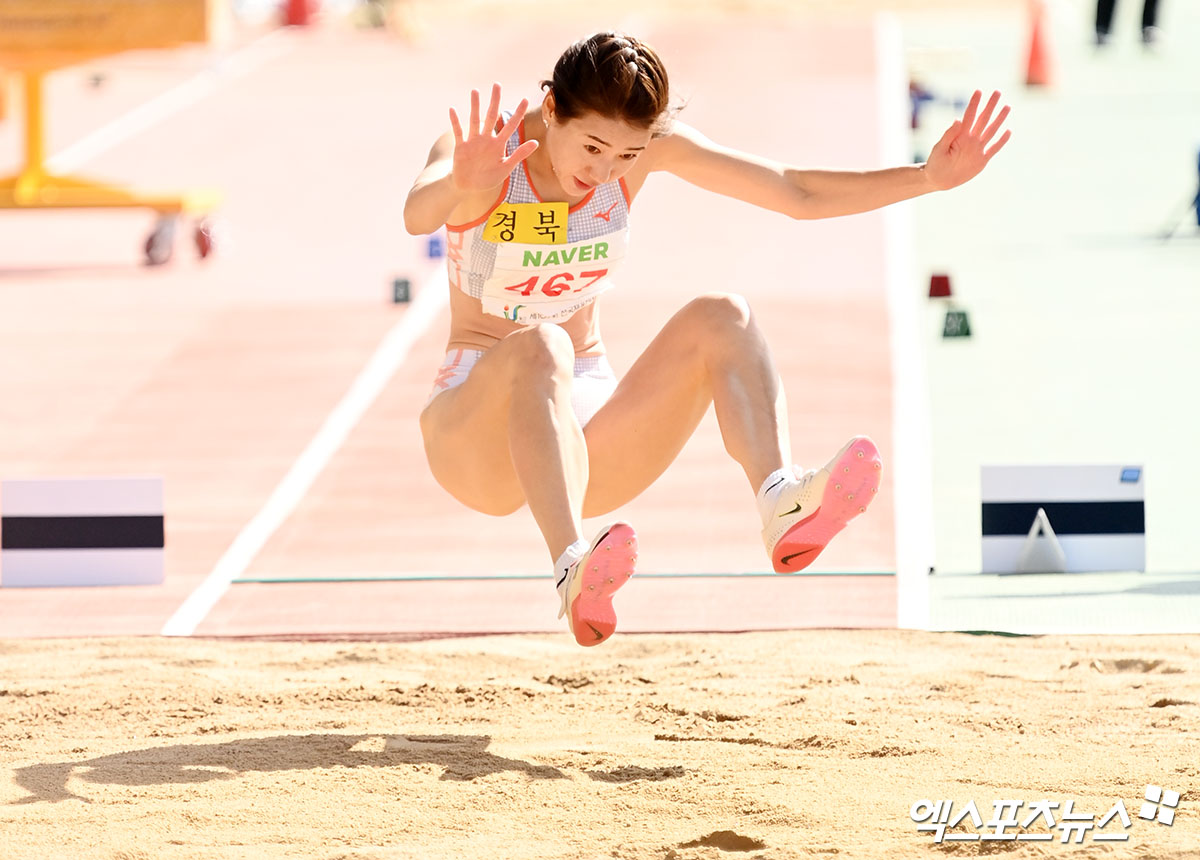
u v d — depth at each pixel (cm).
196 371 3512
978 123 1380
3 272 4606
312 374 3453
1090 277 3856
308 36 8556
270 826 1187
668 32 8031
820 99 6097
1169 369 3131
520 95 6638
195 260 4666
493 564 2264
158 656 1830
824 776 1275
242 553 2333
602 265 1423
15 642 1895
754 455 1299
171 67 7719
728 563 2209
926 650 1762
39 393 3359
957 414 2917
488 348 1453
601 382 1470
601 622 1239
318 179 5556
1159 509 2359
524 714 1539
